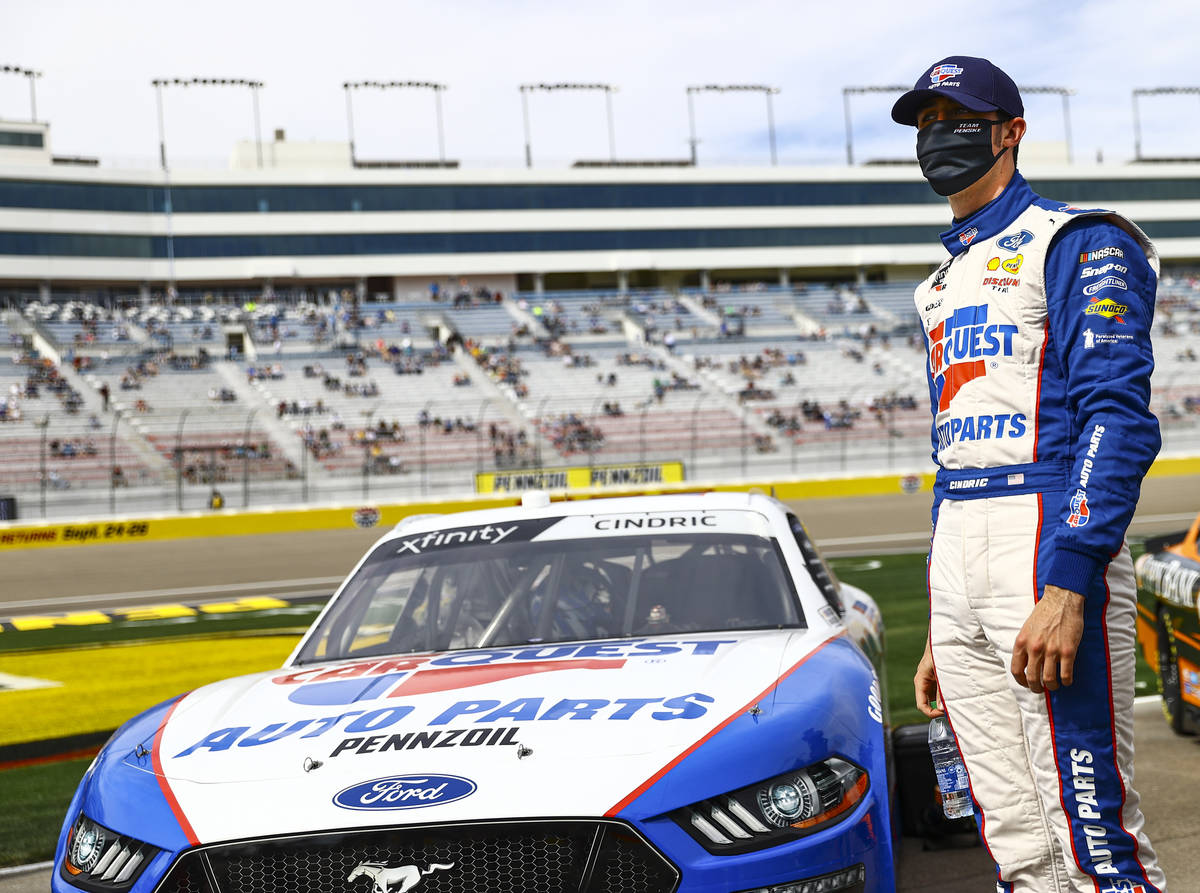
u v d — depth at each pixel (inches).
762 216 2709.2
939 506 88.7
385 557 150.9
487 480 1365.7
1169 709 213.8
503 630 132.6
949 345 86.5
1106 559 75.6
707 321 2295.8
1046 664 76.0
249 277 2459.4
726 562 139.6
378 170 2518.5
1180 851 151.0
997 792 87.3
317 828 89.7
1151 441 76.5
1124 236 80.3
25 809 207.8
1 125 2411.4
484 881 88.7
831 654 119.6
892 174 2773.1
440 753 96.4
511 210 2588.6
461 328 2139.5
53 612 644.1
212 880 90.5
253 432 1589.6
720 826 90.7
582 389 1865.2
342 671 124.4
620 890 88.7
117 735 120.1
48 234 2332.7
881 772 103.3
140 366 1791.3
